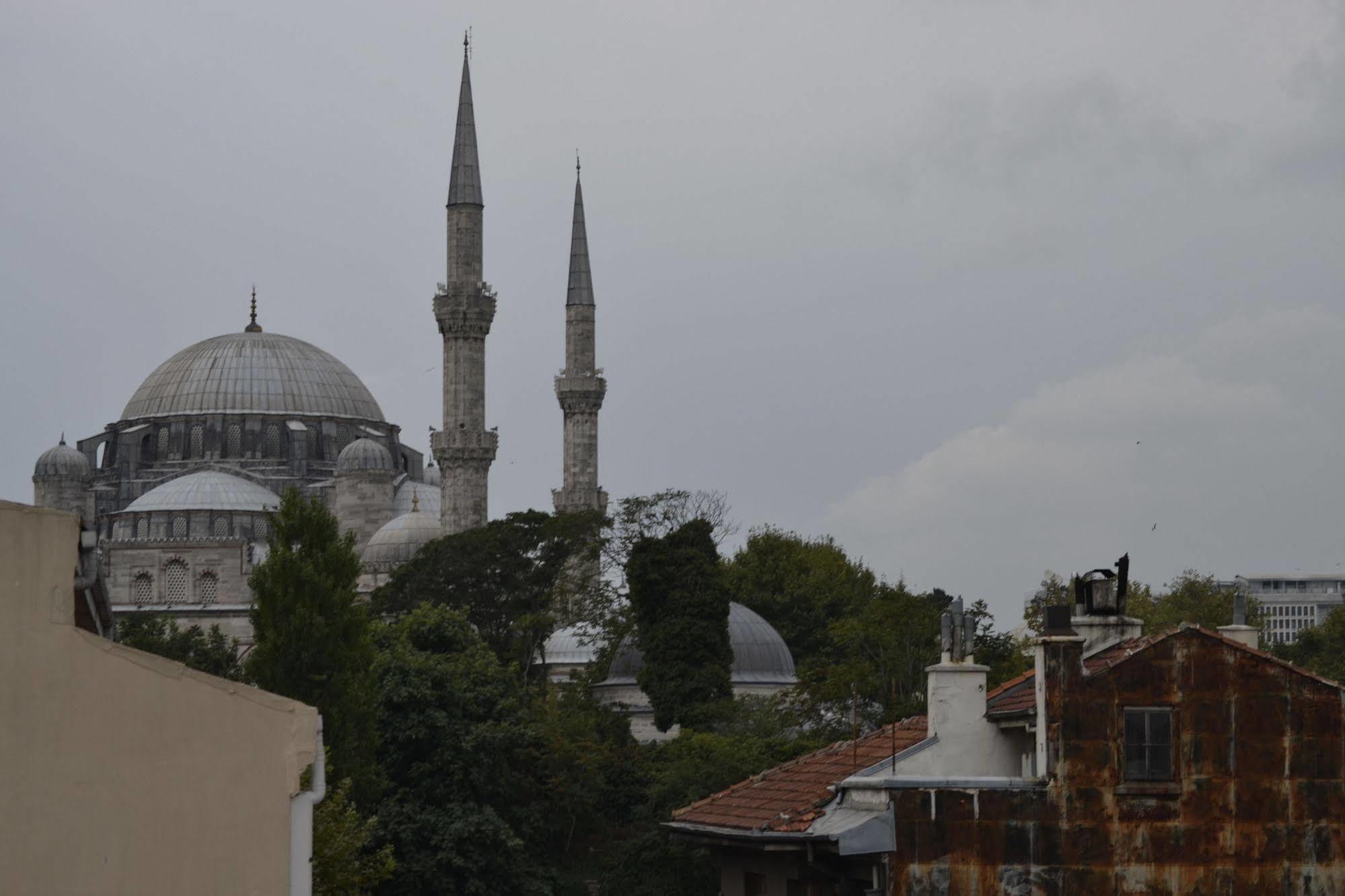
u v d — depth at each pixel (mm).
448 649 113000
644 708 150625
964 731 41969
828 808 41406
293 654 74875
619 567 176125
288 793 26984
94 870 26578
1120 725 36812
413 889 88375
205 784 26875
